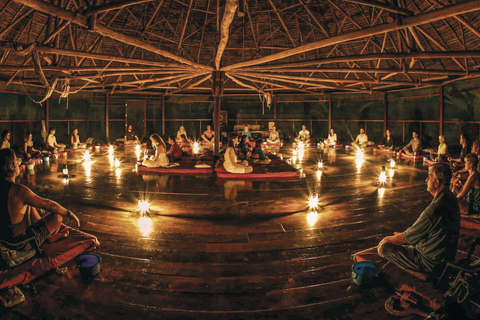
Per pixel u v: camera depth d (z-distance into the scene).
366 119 17.27
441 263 2.96
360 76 13.36
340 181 8.16
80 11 4.58
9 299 2.82
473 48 8.55
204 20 10.43
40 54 7.02
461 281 2.68
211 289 3.13
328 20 9.70
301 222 5.04
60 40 9.77
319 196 6.65
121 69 8.62
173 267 3.57
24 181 7.87
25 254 3.22
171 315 2.72
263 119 19.22
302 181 8.15
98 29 5.07
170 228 4.76
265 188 7.34
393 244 3.29
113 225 4.86
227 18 5.22
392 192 7.00
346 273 3.44
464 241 4.14
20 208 3.19
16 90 12.25
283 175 8.66
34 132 13.45
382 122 16.61
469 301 2.61
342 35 5.35
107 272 3.44
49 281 3.24
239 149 11.24
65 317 2.67
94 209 5.64
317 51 11.31
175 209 5.69
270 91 17.84
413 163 11.21
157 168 9.52
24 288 3.10
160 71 9.43
